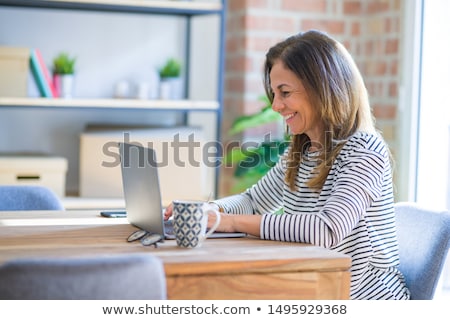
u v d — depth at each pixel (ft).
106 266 4.80
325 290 6.07
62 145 13.19
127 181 7.38
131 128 12.76
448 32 11.51
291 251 6.26
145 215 6.93
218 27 13.82
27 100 11.59
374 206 7.10
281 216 6.81
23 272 4.69
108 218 8.01
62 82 12.19
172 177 12.27
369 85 13.28
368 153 6.98
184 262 5.75
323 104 7.19
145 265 4.89
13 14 12.80
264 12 12.93
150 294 4.94
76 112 13.21
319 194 7.37
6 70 11.69
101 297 4.82
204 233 6.42
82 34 13.16
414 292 7.35
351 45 13.47
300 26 13.16
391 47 12.62
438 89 11.68
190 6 12.12
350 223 6.73
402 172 12.24
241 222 6.88
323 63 7.20
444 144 11.66
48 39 13.00
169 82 12.77
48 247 6.33
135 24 13.43
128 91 13.37
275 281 5.96
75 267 4.75
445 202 11.73
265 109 12.35
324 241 6.61
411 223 7.68
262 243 6.63
